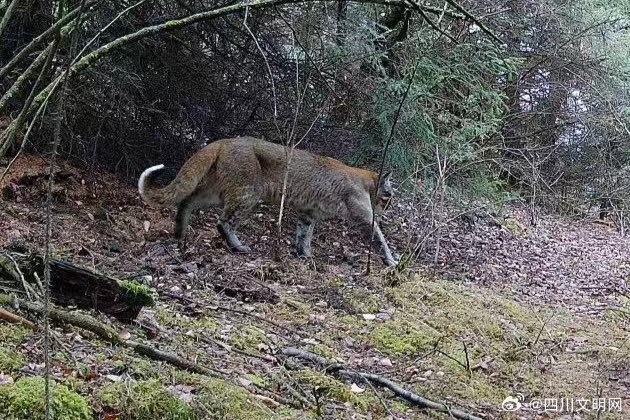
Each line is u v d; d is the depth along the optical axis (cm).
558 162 1694
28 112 365
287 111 1088
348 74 1105
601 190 1739
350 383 543
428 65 1073
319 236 1050
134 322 518
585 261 1292
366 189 962
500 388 614
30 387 346
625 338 815
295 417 430
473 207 1234
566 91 1587
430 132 1088
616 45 1563
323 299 743
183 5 955
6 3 412
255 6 409
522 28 1364
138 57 968
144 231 854
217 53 1063
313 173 919
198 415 391
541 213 1616
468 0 1165
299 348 593
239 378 473
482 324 760
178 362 455
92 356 419
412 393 538
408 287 833
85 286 496
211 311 623
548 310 902
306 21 1023
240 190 871
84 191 880
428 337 682
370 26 1121
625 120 1605
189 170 841
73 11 373
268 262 829
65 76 283
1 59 855
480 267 1077
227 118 1115
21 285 477
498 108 1212
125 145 996
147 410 372
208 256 805
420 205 1127
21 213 762
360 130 1148
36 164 853
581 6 1463
